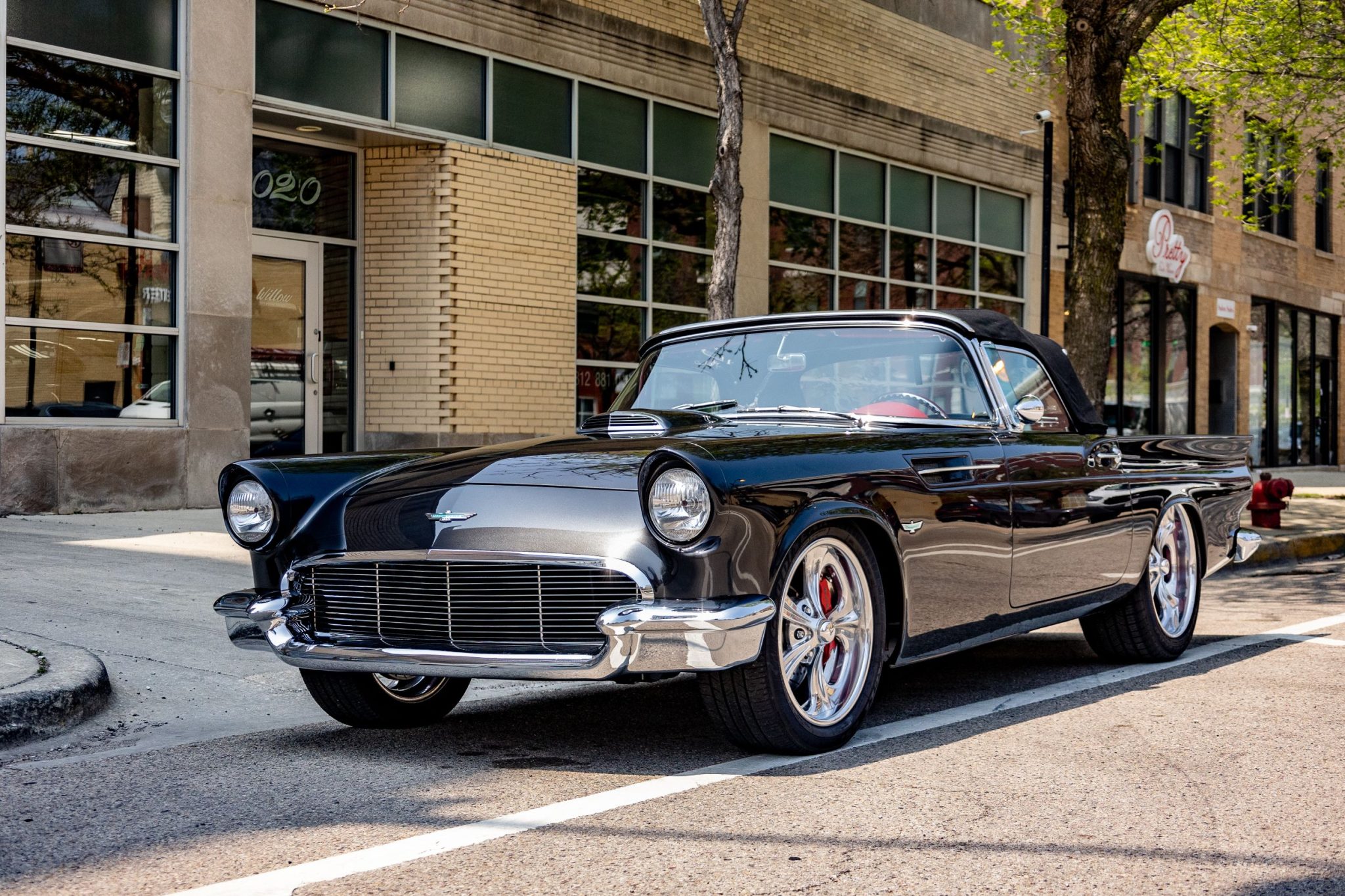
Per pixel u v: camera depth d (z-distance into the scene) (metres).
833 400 5.14
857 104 17.31
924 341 5.24
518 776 4.04
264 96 11.45
